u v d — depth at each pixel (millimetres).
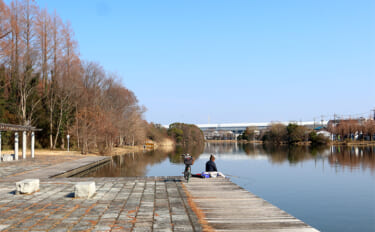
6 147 44281
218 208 9516
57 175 19141
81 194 11047
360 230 12781
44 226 7426
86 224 7613
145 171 30062
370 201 17844
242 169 33250
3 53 38062
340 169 32844
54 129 51594
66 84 49250
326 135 106562
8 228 7273
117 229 7207
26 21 44969
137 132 73812
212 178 16172
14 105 45750
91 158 35531
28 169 22125
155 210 9164
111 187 13578
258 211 9180
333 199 18406
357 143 93625
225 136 191000
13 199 10742
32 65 45688
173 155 54969
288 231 7207
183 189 12977
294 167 34906
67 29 51156
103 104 61406
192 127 132250
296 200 18172
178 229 7262
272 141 119312
